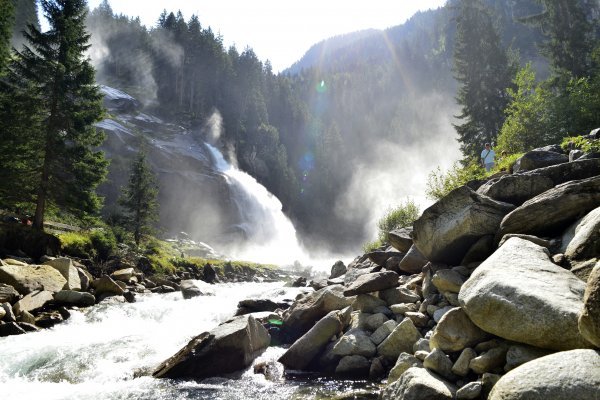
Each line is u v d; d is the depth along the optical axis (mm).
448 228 7016
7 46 25156
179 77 93750
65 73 22484
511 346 4301
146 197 32562
